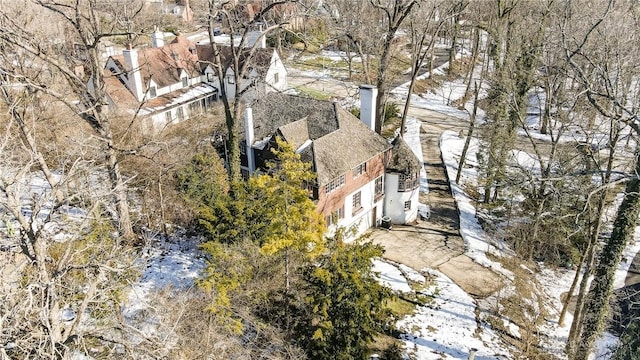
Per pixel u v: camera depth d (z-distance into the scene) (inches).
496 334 1019.3
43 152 1083.9
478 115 2317.9
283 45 2805.1
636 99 989.8
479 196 1651.1
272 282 840.9
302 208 799.7
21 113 896.3
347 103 2151.8
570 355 989.8
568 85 2156.7
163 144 1065.5
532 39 1491.1
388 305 1050.7
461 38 3572.8
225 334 781.9
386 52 1514.5
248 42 2411.4
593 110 1397.6
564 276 1326.3
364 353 785.6
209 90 2086.6
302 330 800.9
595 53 1111.0
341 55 2817.4
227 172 1268.5
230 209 900.6
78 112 919.7
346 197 1269.7
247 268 805.2
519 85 1482.5
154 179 1097.4
